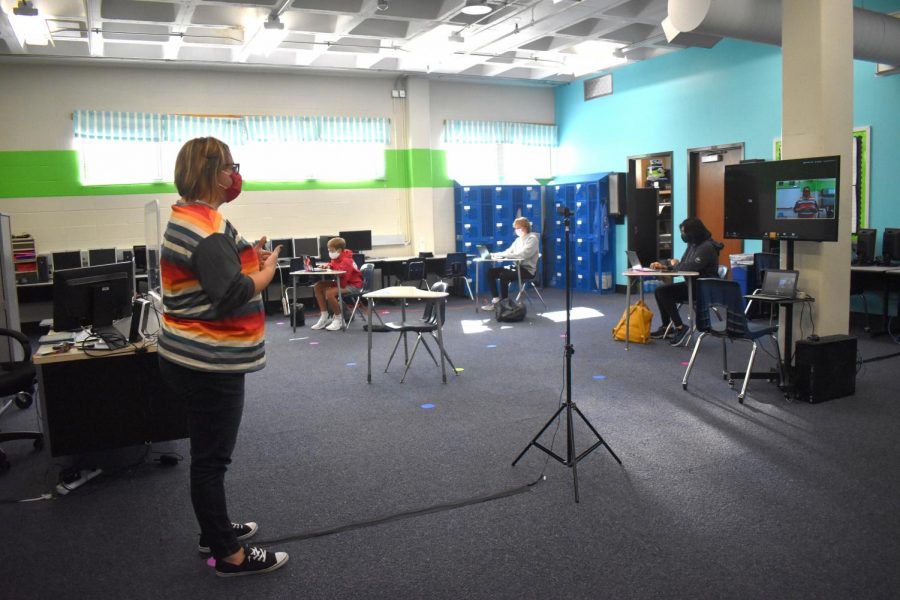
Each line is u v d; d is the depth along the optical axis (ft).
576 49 31.48
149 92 29.32
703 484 10.18
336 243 25.43
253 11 23.31
